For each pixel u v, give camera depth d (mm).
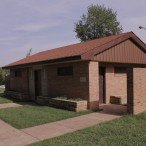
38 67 17875
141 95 11062
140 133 8156
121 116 10766
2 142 8008
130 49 15516
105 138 7797
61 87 15156
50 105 14633
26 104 16391
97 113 11844
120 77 15641
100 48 13305
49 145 7379
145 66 16875
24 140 8125
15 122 10383
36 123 10156
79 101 12656
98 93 13242
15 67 20250
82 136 8133
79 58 12422
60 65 15172
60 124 9961
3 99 18969
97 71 13266
